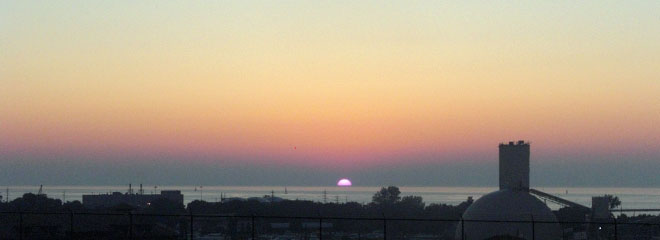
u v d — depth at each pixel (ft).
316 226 318.86
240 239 245.24
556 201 306.96
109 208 331.16
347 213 362.12
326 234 270.46
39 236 195.52
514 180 293.64
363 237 252.62
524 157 293.84
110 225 217.15
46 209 312.91
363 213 364.38
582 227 268.00
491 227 206.69
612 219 293.43
